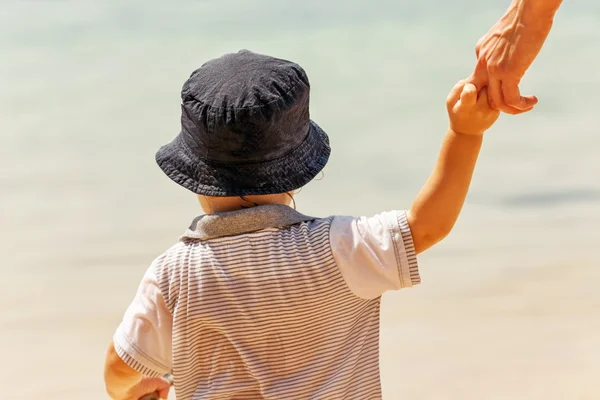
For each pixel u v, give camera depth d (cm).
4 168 2102
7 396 1066
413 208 426
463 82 407
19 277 1448
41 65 3056
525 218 1639
